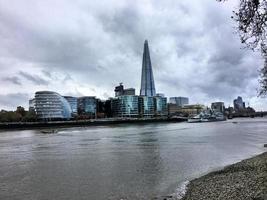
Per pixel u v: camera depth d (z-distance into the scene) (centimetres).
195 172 4372
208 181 3522
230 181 3300
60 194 3281
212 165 4994
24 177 4294
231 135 12388
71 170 4778
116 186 3581
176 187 3409
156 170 4612
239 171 3944
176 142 9612
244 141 9600
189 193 3052
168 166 4962
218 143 9019
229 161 5422
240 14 1700
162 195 3094
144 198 3023
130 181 3844
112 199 3036
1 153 7562
